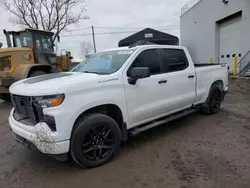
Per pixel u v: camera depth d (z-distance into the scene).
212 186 2.63
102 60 4.02
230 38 17.09
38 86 2.91
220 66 5.58
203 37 21.11
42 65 8.49
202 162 3.20
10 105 8.11
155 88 3.86
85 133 2.98
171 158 3.37
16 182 2.91
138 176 2.92
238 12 15.51
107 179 2.88
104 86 3.18
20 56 8.20
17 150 3.92
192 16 23.61
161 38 24.03
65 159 2.96
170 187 2.65
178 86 4.32
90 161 3.11
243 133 4.24
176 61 4.41
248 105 6.48
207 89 5.18
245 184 2.64
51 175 3.05
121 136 3.54
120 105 3.38
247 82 11.43
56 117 2.73
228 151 3.51
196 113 5.73
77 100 2.88
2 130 5.08
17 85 3.37
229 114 5.58
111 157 3.34
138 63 3.74
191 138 4.11
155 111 3.94
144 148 3.76
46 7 26.38
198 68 4.89
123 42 24.91
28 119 3.20
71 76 3.38
